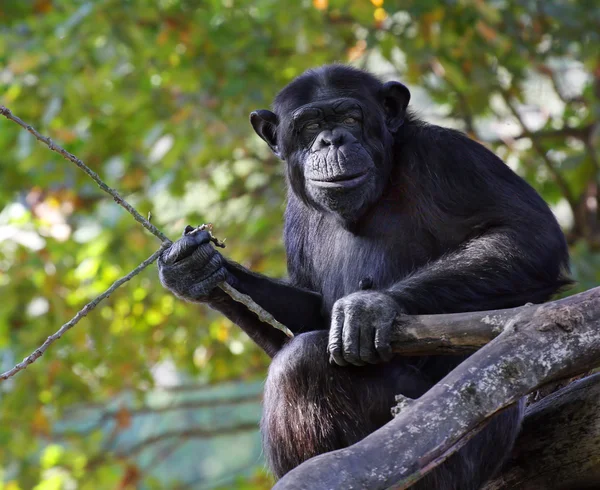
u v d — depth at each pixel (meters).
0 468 18.50
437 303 7.03
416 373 7.08
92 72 16.20
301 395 6.94
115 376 17.69
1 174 17.92
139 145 17.09
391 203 8.23
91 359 17.73
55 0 17.42
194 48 16.31
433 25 15.33
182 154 16.56
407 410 5.21
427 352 6.18
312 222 8.87
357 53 15.93
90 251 16.66
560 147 16.34
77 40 15.85
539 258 7.41
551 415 7.02
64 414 19.03
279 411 7.02
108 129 17.16
